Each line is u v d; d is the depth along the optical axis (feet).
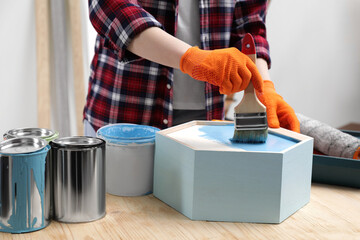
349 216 2.83
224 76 2.69
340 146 3.56
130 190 3.04
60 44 6.27
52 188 2.61
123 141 2.94
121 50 3.17
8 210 2.44
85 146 2.54
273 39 8.13
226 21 3.92
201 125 3.41
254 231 2.61
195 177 2.67
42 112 6.36
